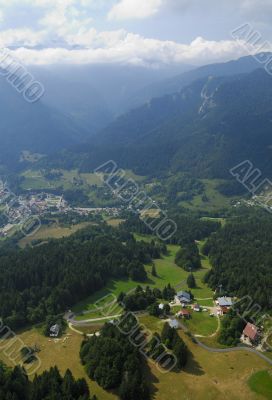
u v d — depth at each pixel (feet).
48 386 407.44
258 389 422.41
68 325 560.20
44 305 596.29
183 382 432.25
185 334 516.73
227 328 517.96
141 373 434.71
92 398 389.60
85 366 457.27
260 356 476.13
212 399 409.90
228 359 470.39
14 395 399.24
